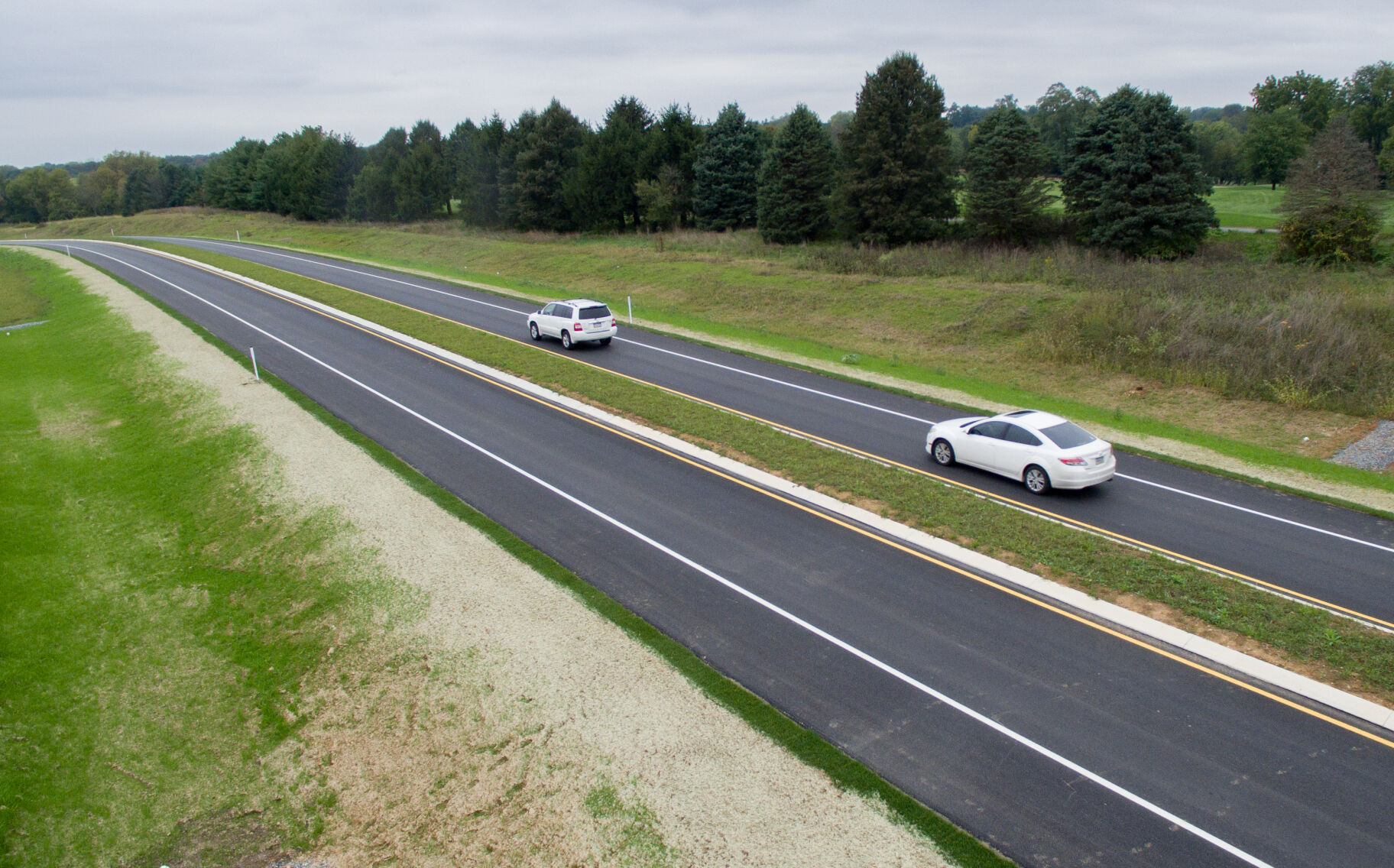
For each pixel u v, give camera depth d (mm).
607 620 12062
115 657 12695
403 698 10938
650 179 64375
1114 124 42031
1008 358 28594
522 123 68250
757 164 60875
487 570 13562
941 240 49031
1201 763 8938
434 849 8773
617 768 9367
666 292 41781
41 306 42469
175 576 14898
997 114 45469
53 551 16016
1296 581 12898
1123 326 27234
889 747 9438
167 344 29625
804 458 17953
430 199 75438
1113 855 7855
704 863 8117
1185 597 12031
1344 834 7938
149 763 10594
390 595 13055
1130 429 21062
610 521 15312
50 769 10539
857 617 12008
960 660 10914
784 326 34844
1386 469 18547
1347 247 36844
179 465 19422
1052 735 9477
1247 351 24203
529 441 19625
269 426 20766
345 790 9773
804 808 8664
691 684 10602
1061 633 11422
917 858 7980
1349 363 22875
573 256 52125
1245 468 18125
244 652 12547
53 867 9188
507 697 10641
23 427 23203
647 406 21766
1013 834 8188
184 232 83750
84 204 123688
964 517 14891
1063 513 15609
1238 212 62406
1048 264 37344
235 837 9375
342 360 27234
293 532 15461
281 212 88500
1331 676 10219
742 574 13297
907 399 23359
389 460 18344
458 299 39188
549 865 8328
